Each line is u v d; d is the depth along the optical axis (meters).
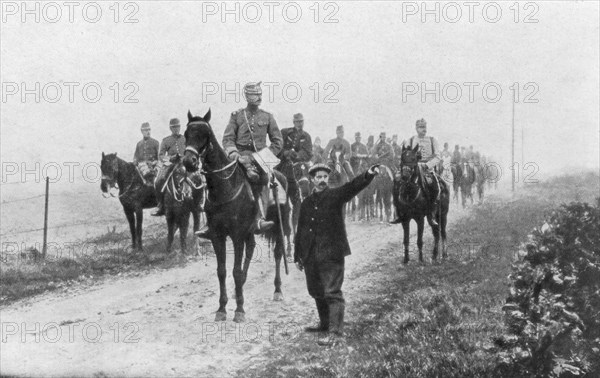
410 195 10.86
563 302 5.72
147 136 13.84
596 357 5.77
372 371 6.47
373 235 14.52
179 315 8.83
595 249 5.84
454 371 6.16
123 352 7.42
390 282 9.82
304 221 7.67
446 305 7.84
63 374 6.88
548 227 5.93
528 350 5.66
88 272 11.88
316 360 7.00
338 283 7.60
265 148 9.17
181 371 6.86
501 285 8.23
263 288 10.09
